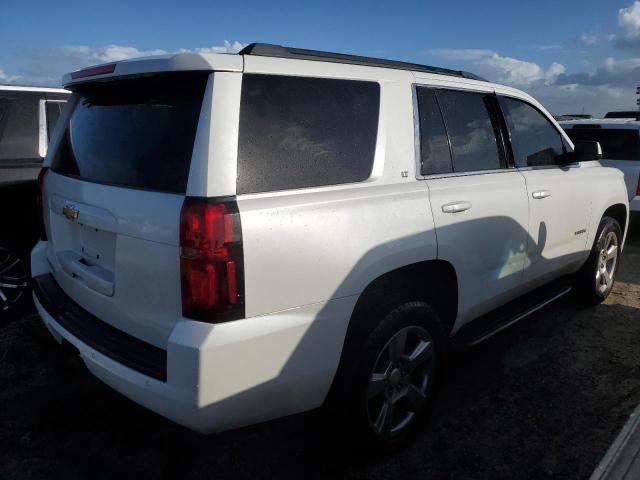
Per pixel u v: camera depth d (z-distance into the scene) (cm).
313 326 223
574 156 393
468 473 262
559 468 265
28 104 451
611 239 469
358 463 268
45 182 304
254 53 226
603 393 334
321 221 223
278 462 269
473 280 306
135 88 243
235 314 201
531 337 416
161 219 205
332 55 263
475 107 330
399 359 264
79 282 261
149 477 256
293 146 225
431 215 270
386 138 263
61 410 308
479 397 330
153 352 219
